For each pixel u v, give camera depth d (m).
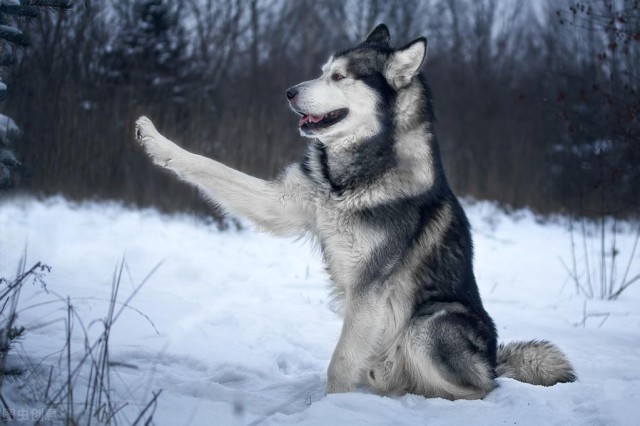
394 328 4.16
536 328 6.41
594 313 7.50
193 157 4.25
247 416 3.37
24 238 7.96
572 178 17.83
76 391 3.37
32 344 4.10
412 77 4.38
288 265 9.02
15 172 3.57
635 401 3.69
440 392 4.11
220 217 12.29
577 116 10.74
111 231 9.75
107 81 15.83
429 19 32.12
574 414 3.65
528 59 28.50
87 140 13.75
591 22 9.38
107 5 16.23
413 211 4.14
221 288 6.97
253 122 15.39
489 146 21.22
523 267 10.59
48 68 13.25
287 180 4.27
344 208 4.11
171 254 8.25
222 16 22.92
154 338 4.75
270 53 23.86
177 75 17.50
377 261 4.06
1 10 3.37
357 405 3.61
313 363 4.83
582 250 12.70
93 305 5.29
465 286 4.32
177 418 3.22
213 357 4.58
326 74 4.47
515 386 4.06
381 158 4.21
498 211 18.09
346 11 30.16
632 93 8.75
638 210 13.10
